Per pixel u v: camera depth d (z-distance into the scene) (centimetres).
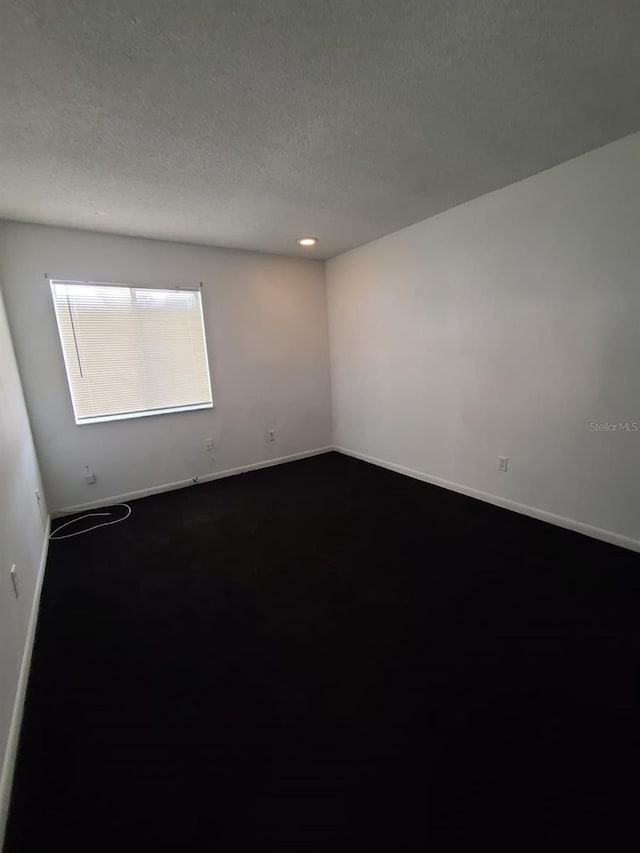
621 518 238
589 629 174
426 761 122
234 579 227
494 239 277
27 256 293
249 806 112
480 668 156
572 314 244
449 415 337
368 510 313
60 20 115
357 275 405
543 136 200
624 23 126
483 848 100
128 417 348
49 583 231
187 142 187
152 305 350
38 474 299
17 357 295
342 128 182
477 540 257
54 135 176
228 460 411
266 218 298
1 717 126
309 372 455
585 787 112
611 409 234
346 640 175
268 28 122
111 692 153
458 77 150
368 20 121
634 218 210
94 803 114
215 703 146
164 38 124
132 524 306
